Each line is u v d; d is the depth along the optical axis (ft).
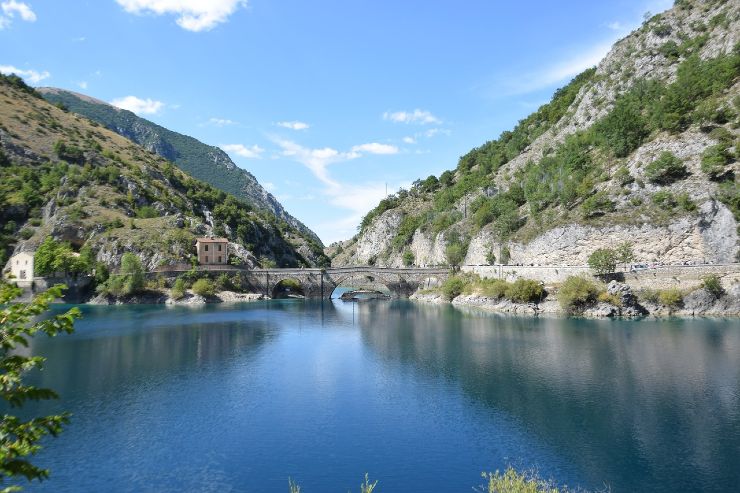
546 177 629.10
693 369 217.15
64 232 591.37
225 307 494.18
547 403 180.24
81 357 259.60
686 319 343.46
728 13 632.79
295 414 174.09
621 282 387.75
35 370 232.32
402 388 201.98
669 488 121.29
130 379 217.97
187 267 583.58
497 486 98.02
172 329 348.79
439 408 177.78
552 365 231.30
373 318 404.36
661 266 385.50
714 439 147.43
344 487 124.67
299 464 137.08
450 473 130.82
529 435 153.28
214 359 255.70
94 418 170.91
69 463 137.69
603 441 147.95
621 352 251.60
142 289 530.27
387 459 139.33
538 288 419.74
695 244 391.86
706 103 476.13
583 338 289.53
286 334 329.93
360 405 182.60
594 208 464.65
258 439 153.38
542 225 513.04
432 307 482.28
